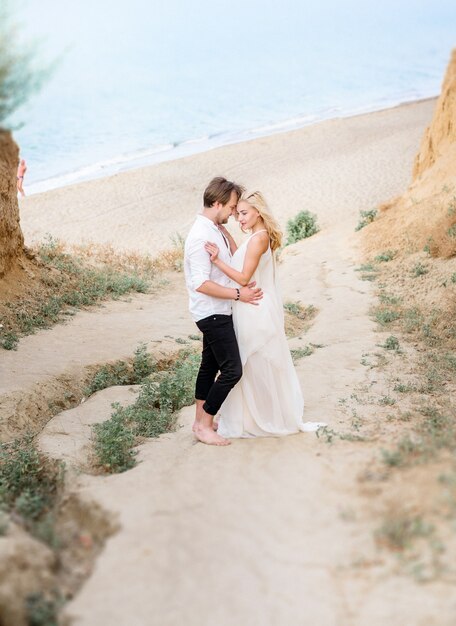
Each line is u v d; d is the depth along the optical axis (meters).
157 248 19.98
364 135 32.56
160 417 6.07
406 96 50.91
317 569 2.89
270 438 4.81
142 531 3.35
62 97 60.16
